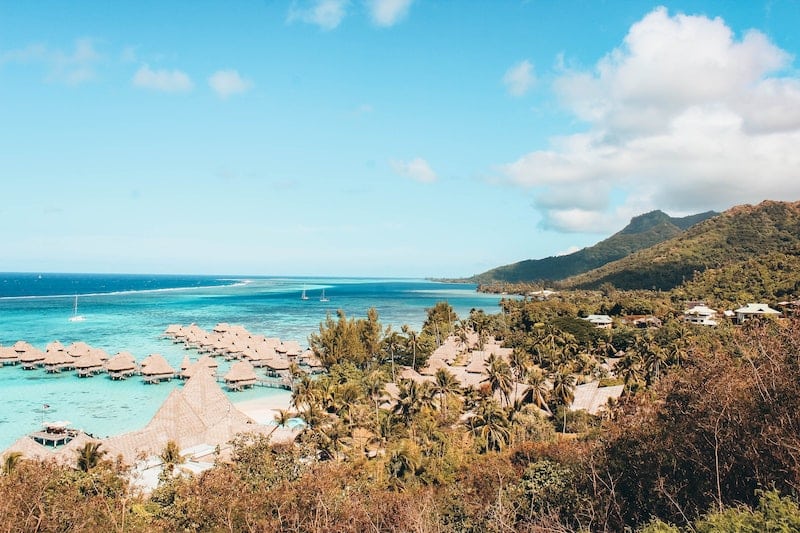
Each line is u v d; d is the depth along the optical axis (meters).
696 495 20.92
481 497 32.12
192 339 119.69
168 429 49.03
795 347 19.89
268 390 83.88
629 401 27.31
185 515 24.09
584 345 106.75
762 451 19.08
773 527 15.34
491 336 129.00
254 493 25.22
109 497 25.73
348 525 23.44
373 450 52.50
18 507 19.95
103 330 143.50
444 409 62.41
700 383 22.02
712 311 123.81
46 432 55.16
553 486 29.11
